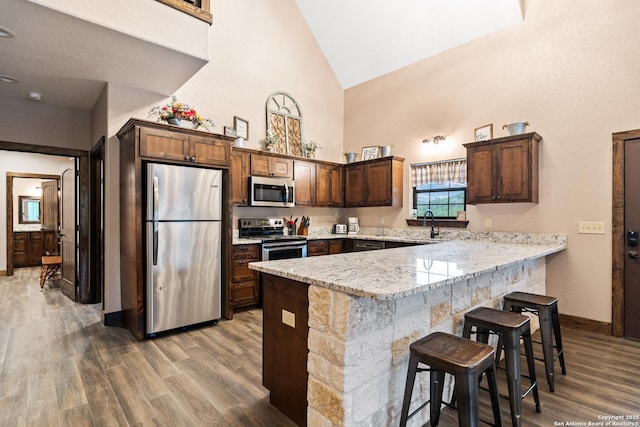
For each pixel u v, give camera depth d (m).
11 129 3.60
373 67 5.45
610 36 3.19
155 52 2.72
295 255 4.45
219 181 3.45
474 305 2.26
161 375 2.31
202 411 1.90
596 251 3.27
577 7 3.39
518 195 3.52
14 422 1.79
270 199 4.55
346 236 5.24
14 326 3.31
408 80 5.04
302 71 5.48
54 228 6.00
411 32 4.68
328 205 5.44
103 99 3.48
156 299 3.01
